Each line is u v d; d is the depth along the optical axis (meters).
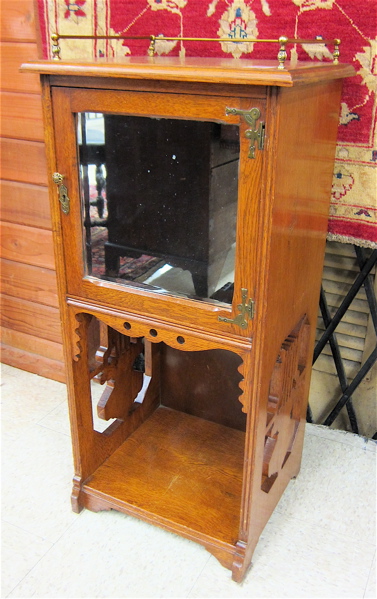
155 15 1.40
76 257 1.19
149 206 1.08
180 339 1.15
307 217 1.16
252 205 0.96
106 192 1.10
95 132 1.07
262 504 1.28
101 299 1.20
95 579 1.25
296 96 0.94
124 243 1.13
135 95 0.99
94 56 1.52
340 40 1.20
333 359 1.70
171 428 1.67
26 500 1.46
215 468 1.51
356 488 1.50
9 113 1.69
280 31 1.29
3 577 1.25
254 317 1.04
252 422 1.12
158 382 1.74
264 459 1.27
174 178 1.03
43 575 1.26
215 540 1.27
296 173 1.03
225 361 1.61
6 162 1.76
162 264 1.11
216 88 0.92
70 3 1.48
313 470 1.56
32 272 1.88
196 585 1.24
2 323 2.03
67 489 1.50
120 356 1.50
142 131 1.03
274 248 1.00
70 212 1.15
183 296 1.11
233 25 1.33
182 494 1.42
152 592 1.22
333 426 1.80
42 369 1.99
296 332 1.27
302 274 1.21
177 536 1.37
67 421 1.76
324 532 1.37
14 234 1.86
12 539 1.35
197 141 0.98
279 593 1.22
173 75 0.91
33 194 1.76
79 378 1.35
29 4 1.54
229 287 1.04
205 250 1.04
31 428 1.73
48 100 1.08
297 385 1.36
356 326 1.64
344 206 1.37
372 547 1.33
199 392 1.69
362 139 1.29
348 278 1.59
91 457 1.45
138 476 1.47
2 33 1.61
